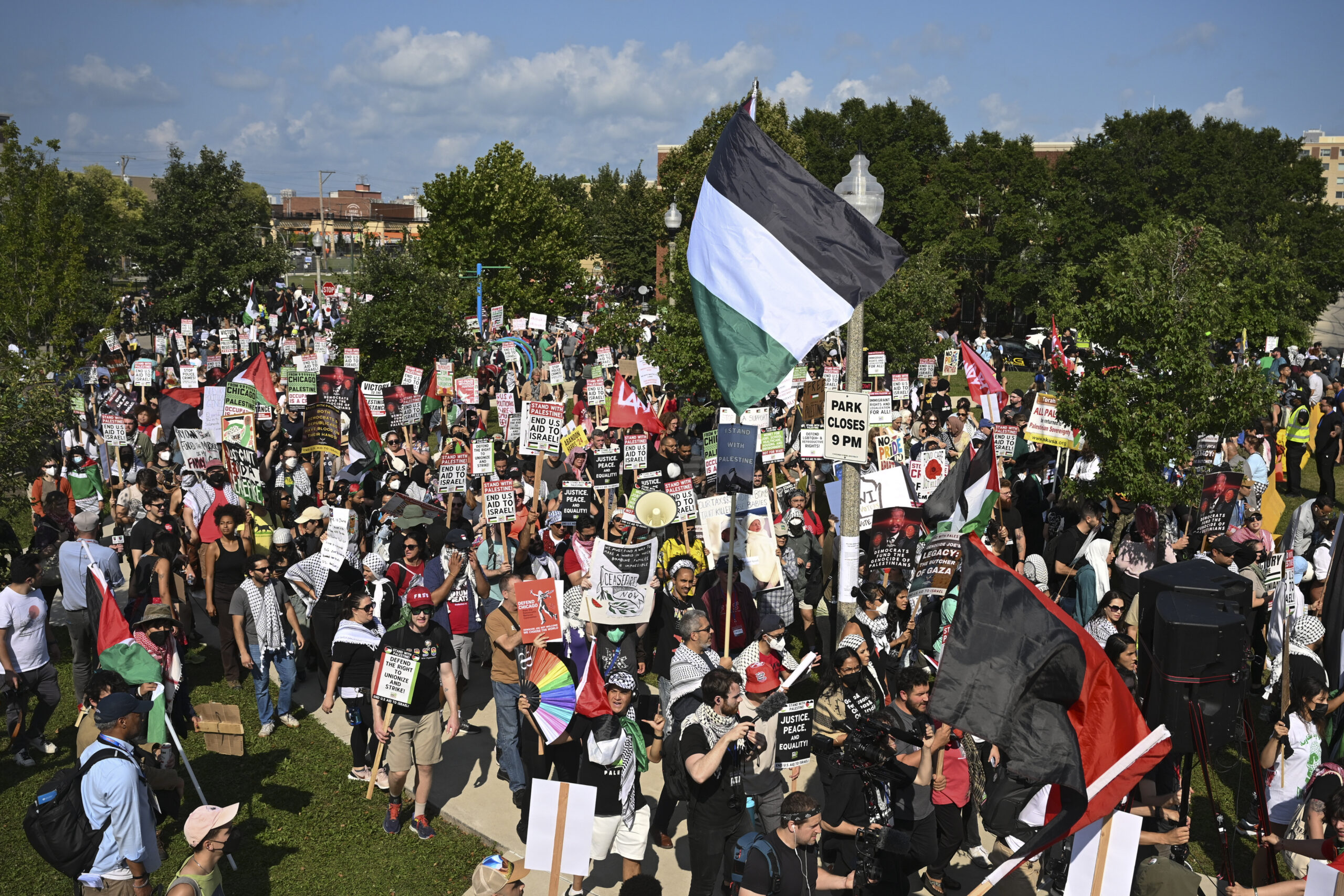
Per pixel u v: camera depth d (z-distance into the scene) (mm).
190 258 48938
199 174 49000
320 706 11094
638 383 23875
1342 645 8078
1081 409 12633
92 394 23594
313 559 10469
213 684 11547
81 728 6875
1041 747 5820
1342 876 5441
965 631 6082
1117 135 57688
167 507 11977
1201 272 12305
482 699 11227
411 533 9734
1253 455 14734
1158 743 5621
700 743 6641
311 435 15578
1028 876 7793
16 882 7734
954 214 60219
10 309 24406
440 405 22203
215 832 5992
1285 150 57500
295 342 35562
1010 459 15438
